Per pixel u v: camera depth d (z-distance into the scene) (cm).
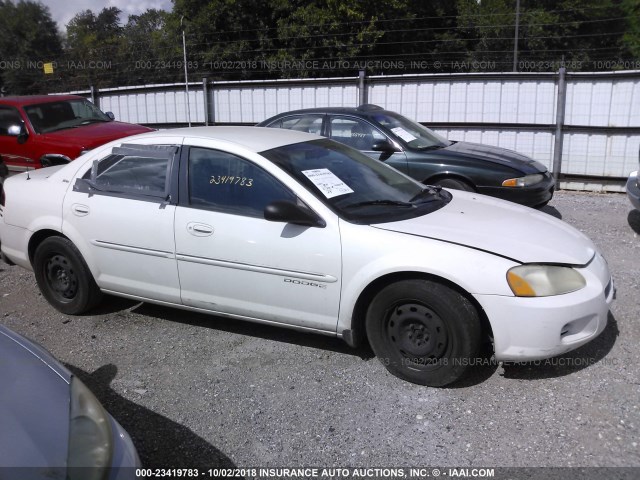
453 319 346
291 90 1210
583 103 1005
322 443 316
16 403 222
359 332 383
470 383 369
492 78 1055
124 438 227
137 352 423
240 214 396
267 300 394
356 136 768
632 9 3183
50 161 847
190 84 1316
